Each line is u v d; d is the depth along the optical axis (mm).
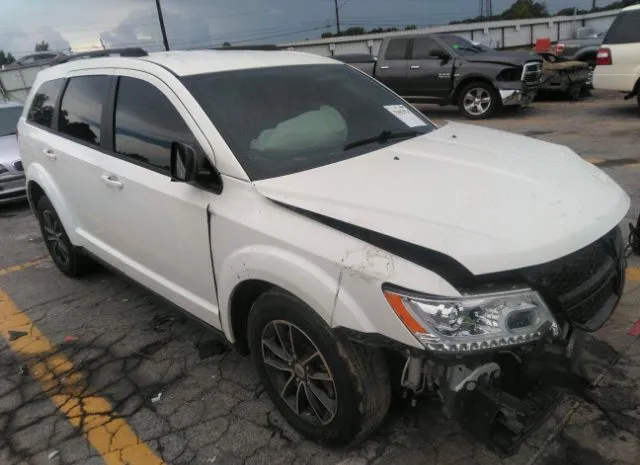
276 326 2455
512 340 1915
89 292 4453
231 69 3053
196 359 3377
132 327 3834
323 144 2836
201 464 2545
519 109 12570
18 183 7168
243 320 2771
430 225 2039
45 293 4516
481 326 1899
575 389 2186
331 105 3141
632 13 9836
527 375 2014
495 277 1940
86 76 3752
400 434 2594
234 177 2527
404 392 2352
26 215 7137
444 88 12008
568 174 2539
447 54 11875
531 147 2947
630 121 9820
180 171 2543
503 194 2270
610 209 2340
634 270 3984
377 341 2010
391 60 12672
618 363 2982
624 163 6891
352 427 2295
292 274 2195
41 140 4215
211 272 2732
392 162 2641
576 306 2098
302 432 2576
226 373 3211
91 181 3547
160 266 3168
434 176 2441
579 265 2113
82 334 3793
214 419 2830
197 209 2664
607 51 10211
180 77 2898
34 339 3770
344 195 2273
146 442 2709
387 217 2098
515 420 2045
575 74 12992
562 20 34000
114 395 3092
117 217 3383
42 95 4426
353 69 3670
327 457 2512
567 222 2135
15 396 3152
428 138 3094
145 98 3078
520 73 11266
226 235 2518
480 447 2488
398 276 1939
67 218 4086
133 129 3188
